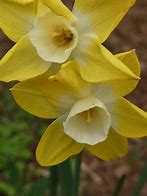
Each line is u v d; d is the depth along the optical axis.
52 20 0.32
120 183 0.40
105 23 0.32
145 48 0.84
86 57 0.31
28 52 0.32
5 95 0.71
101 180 0.65
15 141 0.65
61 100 0.34
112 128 0.35
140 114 0.33
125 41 0.85
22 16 0.32
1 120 0.69
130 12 0.91
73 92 0.33
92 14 0.32
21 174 0.62
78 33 0.32
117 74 0.30
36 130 0.67
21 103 0.33
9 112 0.70
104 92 0.33
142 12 0.92
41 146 0.34
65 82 0.32
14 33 0.33
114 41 0.85
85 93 0.33
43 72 0.32
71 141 0.35
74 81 0.32
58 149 0.35
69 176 0.42
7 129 0.66
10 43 0.82
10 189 0.60
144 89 0.77
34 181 0.63
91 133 0.34
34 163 0.65
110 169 0.66
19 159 0.65
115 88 0.33
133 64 0.32
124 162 0.67
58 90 0.33
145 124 0.34
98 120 0.34
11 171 0.50
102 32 0.32
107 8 0.31
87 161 0.67
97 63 0.31
